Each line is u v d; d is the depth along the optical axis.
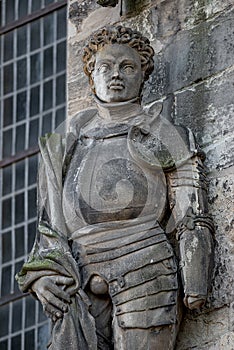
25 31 12.60
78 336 9.74
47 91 12.37
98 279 9.85
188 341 9.91
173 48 10.60
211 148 10.23
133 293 9.76
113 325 9.80
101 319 9.89
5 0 12.74
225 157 10.17
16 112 12.46
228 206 10.05
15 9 12.69
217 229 10.04
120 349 9.74
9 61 12.61
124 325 9.73
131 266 9.80
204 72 10.44
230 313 9.87
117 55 10.20
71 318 9.77
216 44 10.46
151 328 9.73
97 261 9.86
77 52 11.05
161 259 9.83
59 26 12.45
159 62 10.62
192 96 10.42
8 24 12.69
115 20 10.95
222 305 9.89
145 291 9.76
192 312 9.95
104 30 10.25
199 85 10.42
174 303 9.80
